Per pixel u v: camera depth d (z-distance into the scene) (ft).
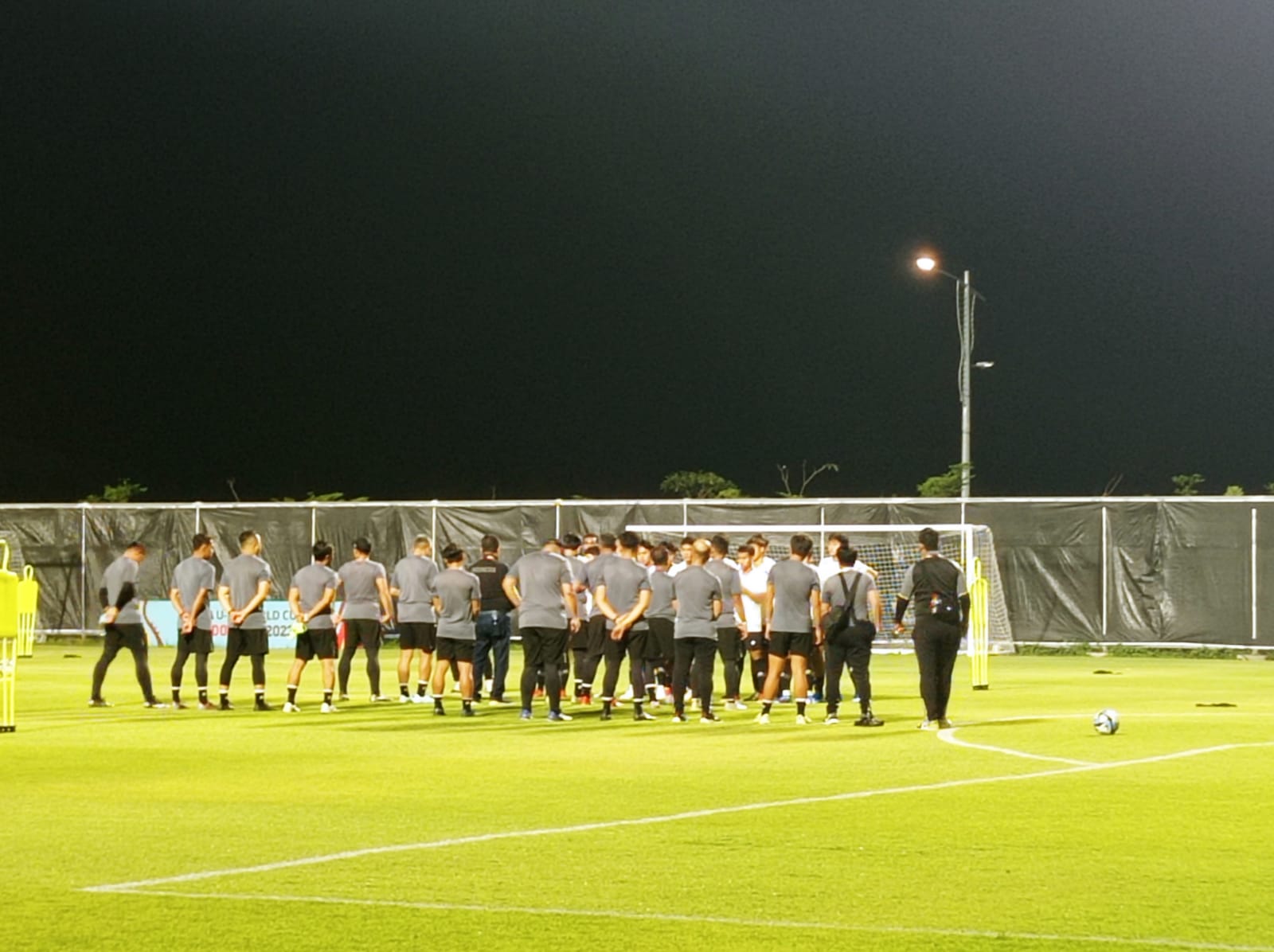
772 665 69.77
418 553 84.53
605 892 32.09
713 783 48.70
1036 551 131.85
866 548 133.59
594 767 53.26
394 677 103.40
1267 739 61.11
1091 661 123.44
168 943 27.86
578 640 81.46
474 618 75.10
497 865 34.91
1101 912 30.30
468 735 64.49
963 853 36.22
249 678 102.89
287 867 34.73
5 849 37.14
